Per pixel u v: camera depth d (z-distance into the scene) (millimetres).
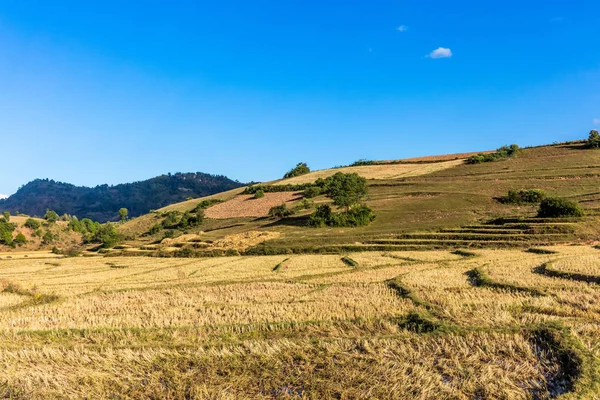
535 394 12039
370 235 66312
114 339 19000
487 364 13742
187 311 23422
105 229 120625
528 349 14719
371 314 20594
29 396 13367
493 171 107250
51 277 47594
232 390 13031
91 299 29172
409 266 39031
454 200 84250
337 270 39312
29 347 17906
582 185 83188
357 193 85562
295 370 14156
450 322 18391
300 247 63281
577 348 14141
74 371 15180
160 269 51594
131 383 14047
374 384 12836
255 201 122688
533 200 77125
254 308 23031
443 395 12008
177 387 13453
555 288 25109
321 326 19094
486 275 29984
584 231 54938
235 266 49219
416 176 115562
